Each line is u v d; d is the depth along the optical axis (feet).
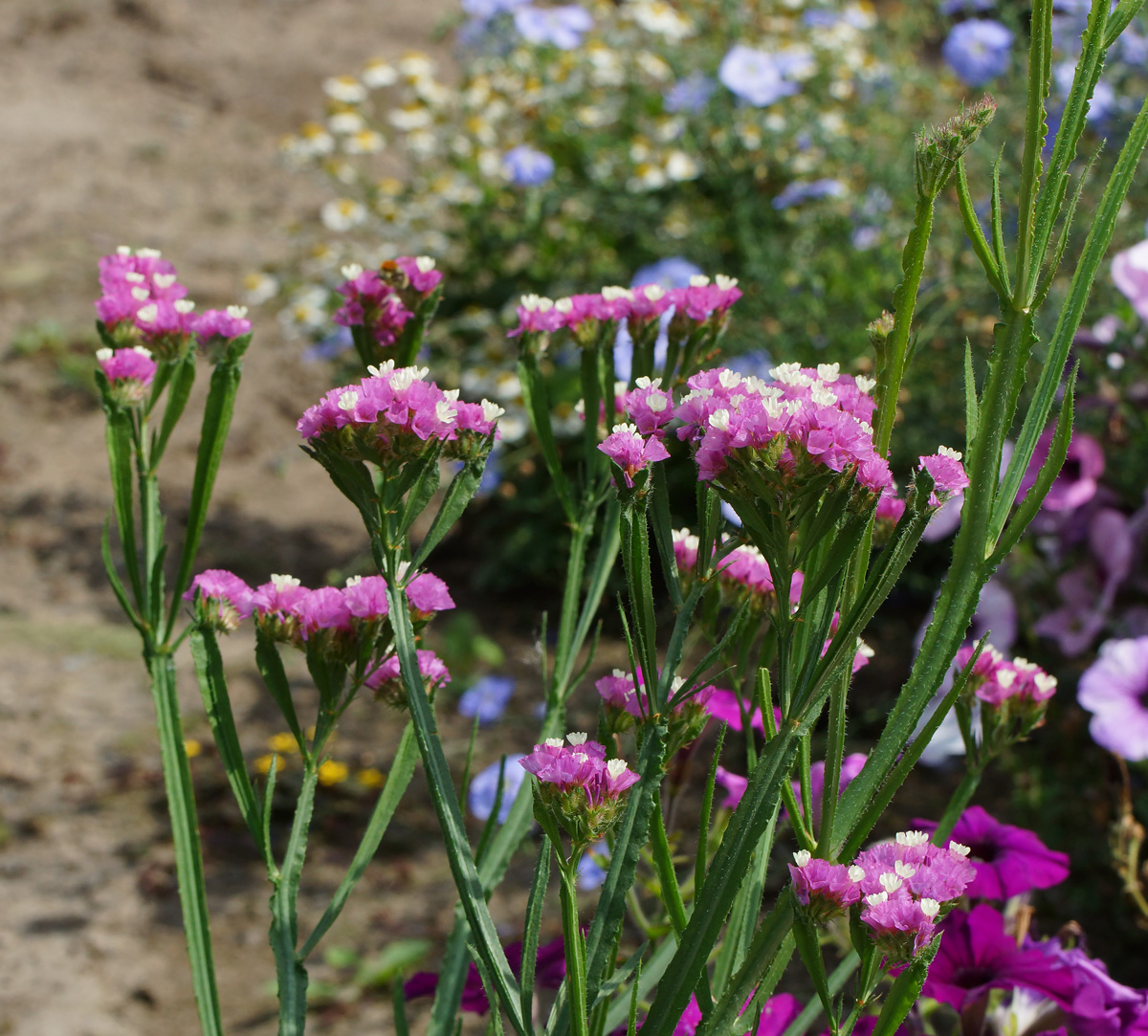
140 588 3.92
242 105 28.60
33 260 22.33
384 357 3.94
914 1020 4.26
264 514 16.60
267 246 22.77
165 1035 8.13
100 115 28.09
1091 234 3.47
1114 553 7.72
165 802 10.75
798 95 14.47
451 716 12.24
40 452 17.78
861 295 11.63
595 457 3.98
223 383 3.90
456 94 18.11
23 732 11.65
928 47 15.30
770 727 3.51
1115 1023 3.99
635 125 15.30
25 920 9.14
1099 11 3.43
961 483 3.40
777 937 3.45
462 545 15.57
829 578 3.40
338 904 3.73
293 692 12.50
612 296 3.91
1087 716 8.39
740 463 3.36
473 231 15.11
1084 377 8.59
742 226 12.69
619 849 3.43
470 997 4.06
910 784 10.11
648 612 3.46
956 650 3.47
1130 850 5.31
